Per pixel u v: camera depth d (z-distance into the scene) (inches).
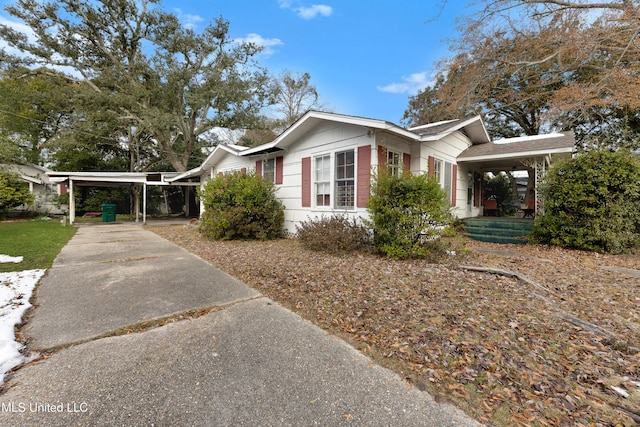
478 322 116.4
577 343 101.7
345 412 69.2
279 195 377.1
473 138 429.1
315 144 323.6
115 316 123.0
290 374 83.9
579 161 255.9
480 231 339.9
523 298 142.9
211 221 335.6
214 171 527.2
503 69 543.2
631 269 200.5
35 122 790.5
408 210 220.4
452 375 84.1
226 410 69.3
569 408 71.4
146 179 618.8
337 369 86.7
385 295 145.9
